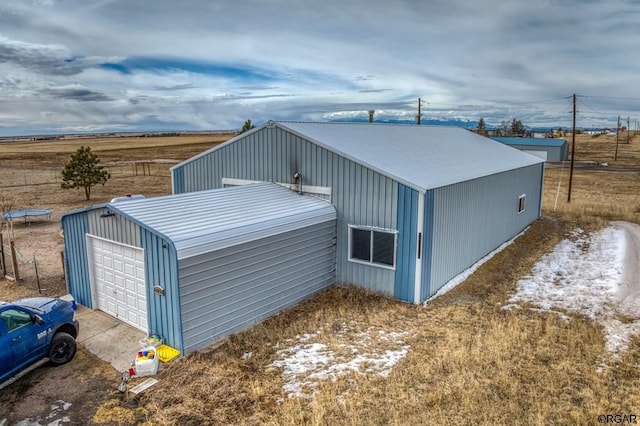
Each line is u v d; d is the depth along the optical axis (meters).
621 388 8.05
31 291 13.28
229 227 10.59
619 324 10.77
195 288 9.70
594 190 35.72
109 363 9.23
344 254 13.61
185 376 8.68
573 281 14.23
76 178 29.66
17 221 23.45
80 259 12.00
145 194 32.66
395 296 12.72
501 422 7.11
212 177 17.33
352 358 9.30
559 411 7.39
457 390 7.97
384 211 12.59
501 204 18.77
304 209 12.85
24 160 66.44
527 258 17.11
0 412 7.70
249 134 15.66
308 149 14.06
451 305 12.24
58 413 7.64
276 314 11.85
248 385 8.37
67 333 9.52
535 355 9.25
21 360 8.33
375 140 16.67
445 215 13.48
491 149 23.02
